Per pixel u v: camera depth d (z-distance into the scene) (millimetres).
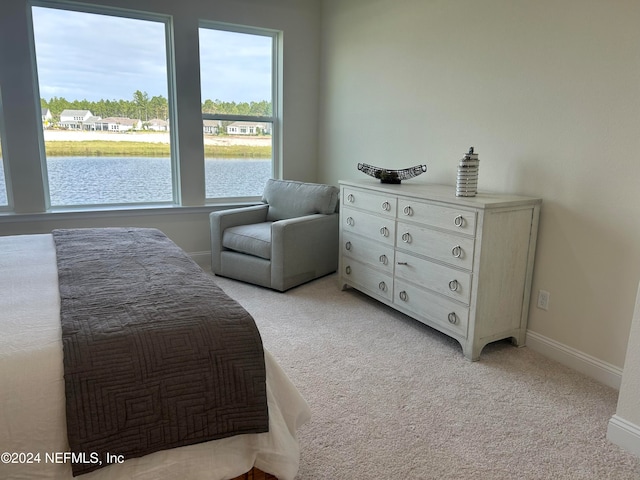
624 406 1811
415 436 1880
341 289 3662
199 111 4152
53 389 1171
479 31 2850
